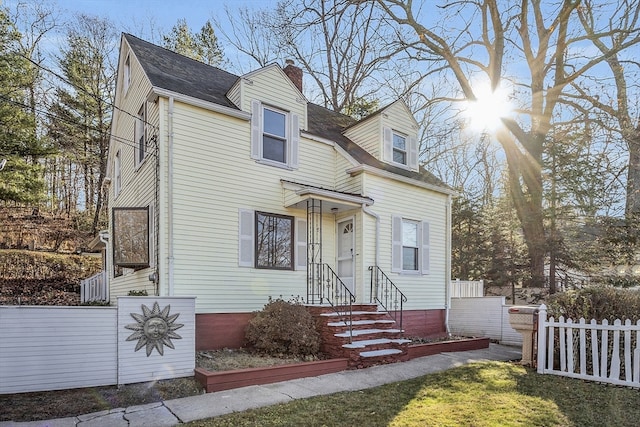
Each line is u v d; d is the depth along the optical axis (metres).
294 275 9.80
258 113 9.66
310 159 10.70
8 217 23.61
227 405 5.22
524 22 15.16
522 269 16.14
